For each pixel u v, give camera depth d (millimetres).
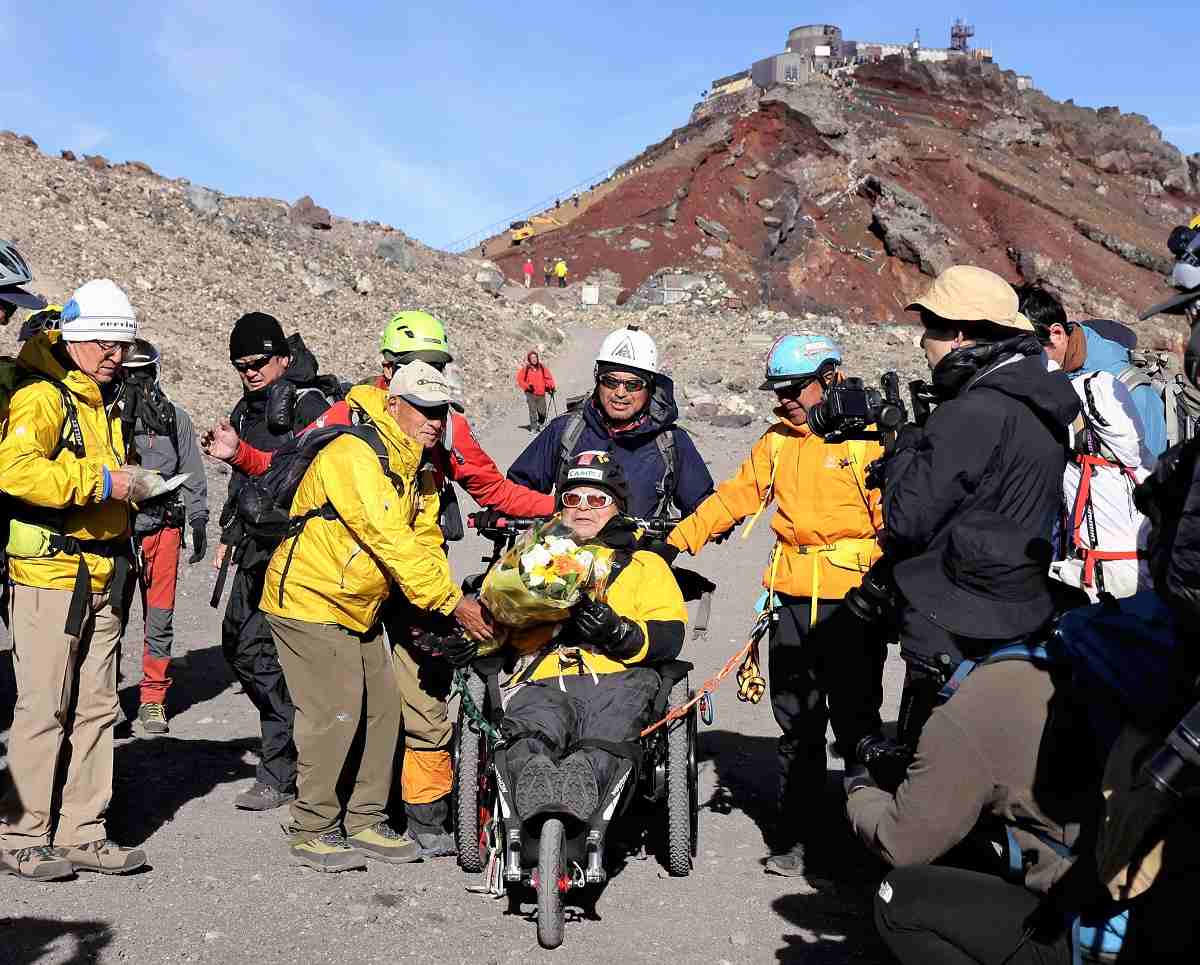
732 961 4203
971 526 3479
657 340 40219
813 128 127250
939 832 3373
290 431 5902
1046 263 119125
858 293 112500
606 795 4457
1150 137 167125
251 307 27844
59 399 4504
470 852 4926
